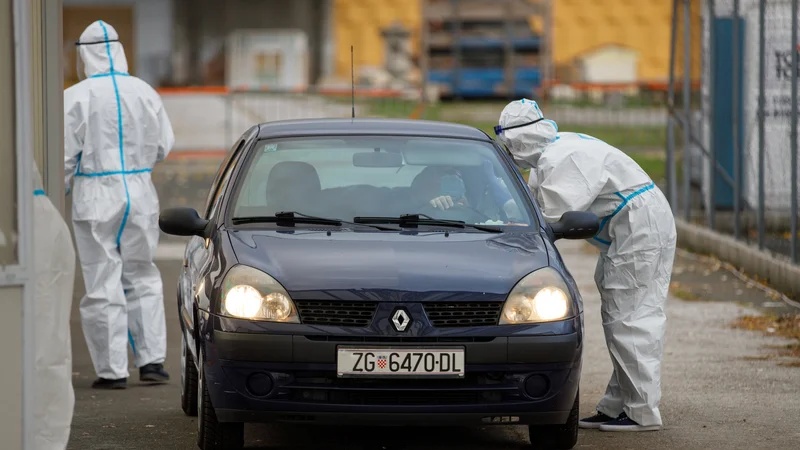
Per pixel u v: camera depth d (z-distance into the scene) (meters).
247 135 22.05
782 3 43.19
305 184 20.34
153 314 25.19
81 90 24.58
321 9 136.25
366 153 20.98
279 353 17.12
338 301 17.31
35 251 15.06
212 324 17.56
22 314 14.42
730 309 33.09
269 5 133.25
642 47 137.38
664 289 20.77
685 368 25.88
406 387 17.28
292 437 19.92
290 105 82.38
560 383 17.78
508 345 17.45
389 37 125.56
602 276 20.92
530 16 102.06
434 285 17.53
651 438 20.11
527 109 20.69
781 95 43.19
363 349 17.14
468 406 17.38
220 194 20.70
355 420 17.27
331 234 19.22
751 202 43.84
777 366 26.05
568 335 17.80
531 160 21.00
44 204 15.23
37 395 15.02
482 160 21.12
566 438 18.95
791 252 34.81
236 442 18.34
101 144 24.58
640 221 20.44
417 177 20.61
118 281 24.70
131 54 132.75
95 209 24.52
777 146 43.03
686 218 45.84
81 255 24.70
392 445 19.42
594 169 20.30
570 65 136.75
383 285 17.44
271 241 18.75
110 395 23.83
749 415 21.72
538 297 17.81
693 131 47.69
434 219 19.91
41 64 16.78
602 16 137.12
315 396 17.31
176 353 28.44
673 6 46.41
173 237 48.00
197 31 133.62
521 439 19.94
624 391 20.72
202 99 88.06
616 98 76.75
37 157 16.73
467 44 102.56
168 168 72.44
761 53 36.59
